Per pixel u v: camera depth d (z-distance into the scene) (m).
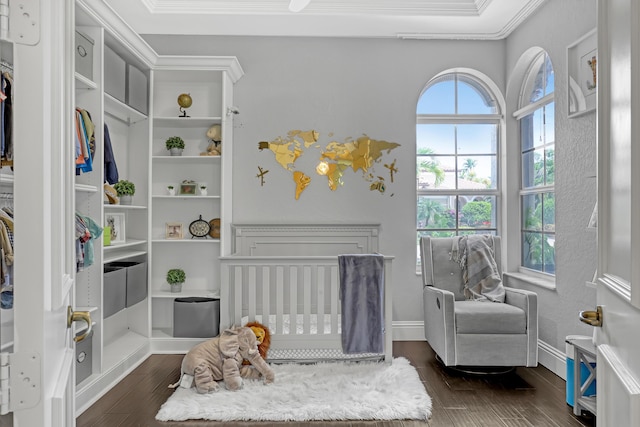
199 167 4.44
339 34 4.44
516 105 4.55
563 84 3.50
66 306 1.28
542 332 3.79
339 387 3.12
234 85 4.50
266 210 4.50
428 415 2.72
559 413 2.79
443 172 4.73
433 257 4.04
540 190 4.11
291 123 4.51
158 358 3.88
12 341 0.93
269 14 4.00
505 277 4.51
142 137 4.11
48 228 0.93
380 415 2.71
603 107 1.17
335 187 4.51
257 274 4.42
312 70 4.52
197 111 4.45
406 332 4.50
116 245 3.49
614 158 1.10
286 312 4.45
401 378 3.28
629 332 0.97
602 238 1.19
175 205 4.45
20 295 0.89
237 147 4.50
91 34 3.19
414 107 4.55
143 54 3.82
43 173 0.89
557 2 3.57
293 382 3.21
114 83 3.40
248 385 3.15
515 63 4.33
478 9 4.01
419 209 4.72
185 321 4.03
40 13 0.89
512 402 2.96
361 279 3.57
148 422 2.67
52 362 0.99
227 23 4.19
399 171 4.53
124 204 3.80
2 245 1.23
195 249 4.44
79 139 2.87
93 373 3.12
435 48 4.55
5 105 1.18
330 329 3.75
